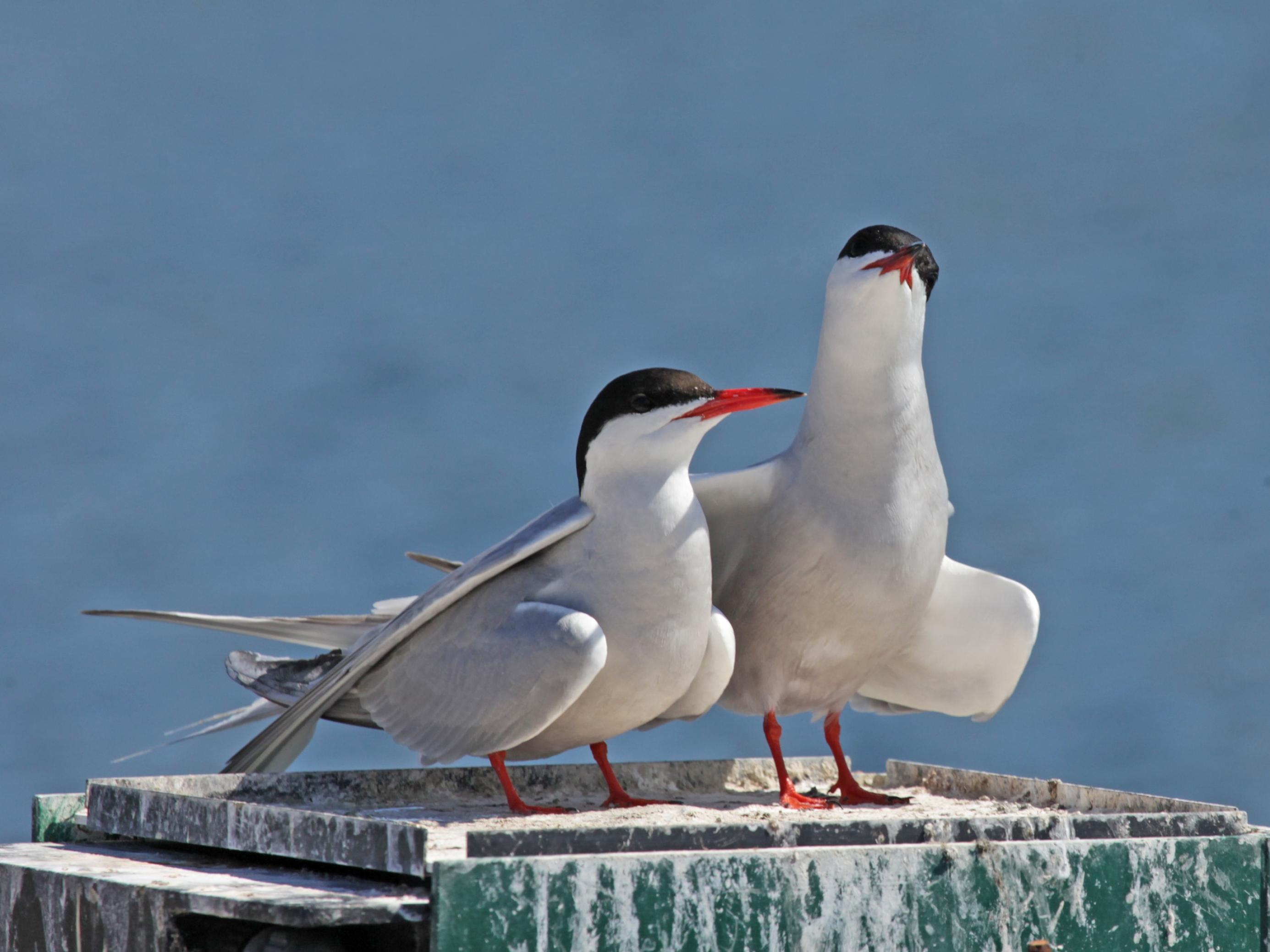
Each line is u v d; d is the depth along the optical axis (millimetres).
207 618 11625
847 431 10695
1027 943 8719
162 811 9477
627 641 10062
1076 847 8867
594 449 10188
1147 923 8977
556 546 10258
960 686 12438
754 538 11055
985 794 11547
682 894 8055
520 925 7766
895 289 10516
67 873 9016
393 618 10953
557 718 10086
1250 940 9188
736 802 11250
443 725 10219
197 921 8516
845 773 11414
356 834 8367
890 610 10898
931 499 10883
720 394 10102
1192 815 9383
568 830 8141
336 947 8734
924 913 8539
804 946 8273
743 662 11203
